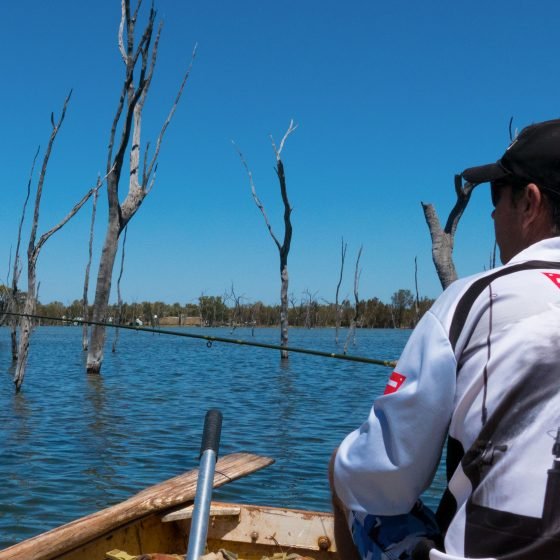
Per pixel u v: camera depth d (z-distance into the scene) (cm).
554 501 143
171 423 1244
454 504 158
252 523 402
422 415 157
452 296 165
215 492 751
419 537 167
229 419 1312
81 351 3978
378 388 1948
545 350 150
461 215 1066
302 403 1577
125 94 2180
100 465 885
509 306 156
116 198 2233
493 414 150
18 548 322
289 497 736
